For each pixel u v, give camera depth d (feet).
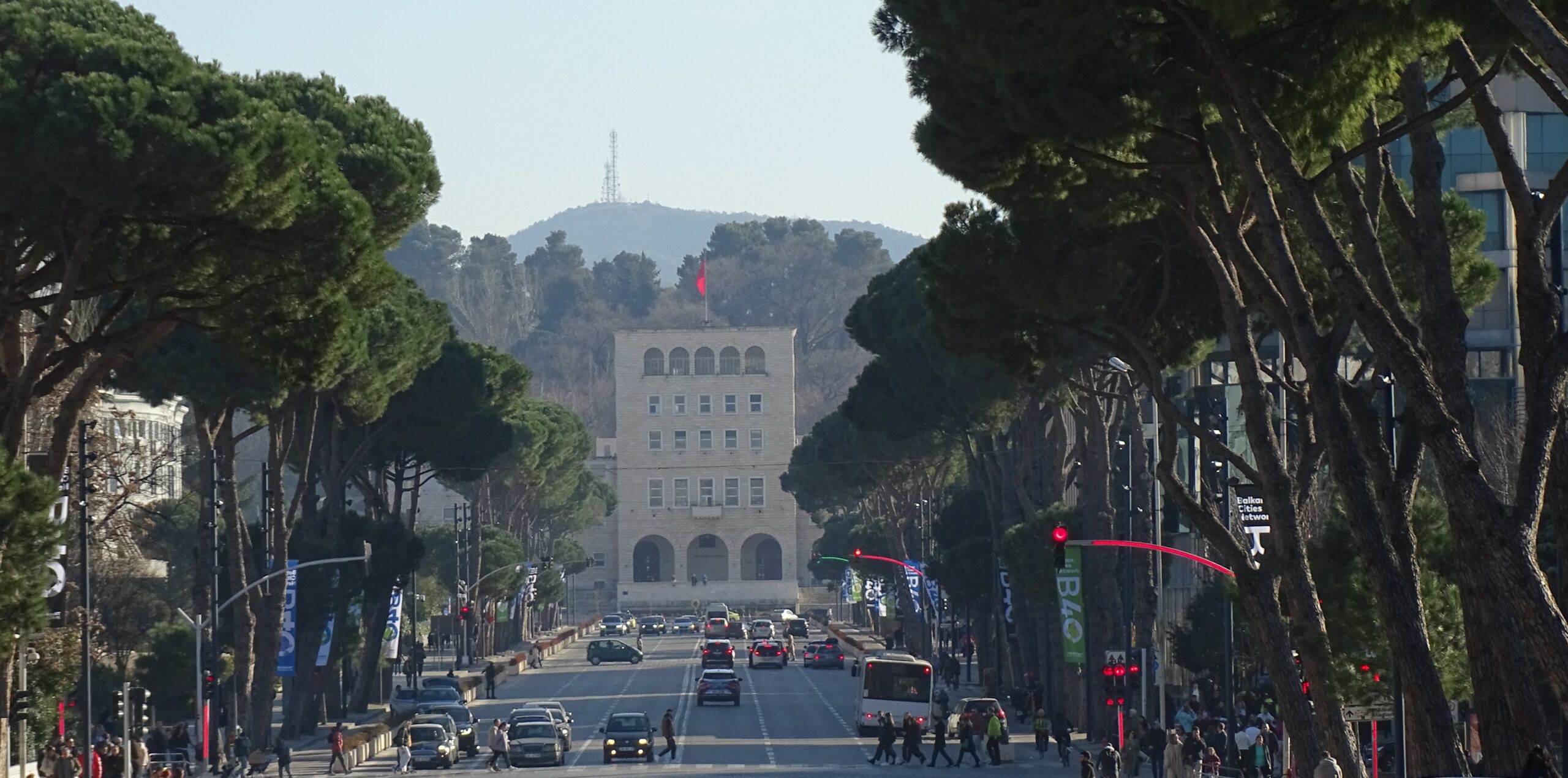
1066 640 473.26
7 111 239.30
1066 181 237.86
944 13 201.67
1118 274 265.34
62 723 385.29
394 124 339.36
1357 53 200.03
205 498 473.67
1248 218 249.34
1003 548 560.61
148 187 248.93
